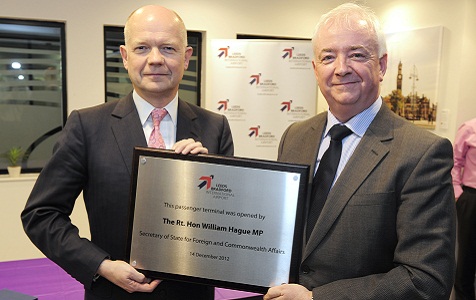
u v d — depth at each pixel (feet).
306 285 4.00
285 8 14.37
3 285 6.63
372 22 3.98
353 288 3.58
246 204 4.01
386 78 14.01
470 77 11.66
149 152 4.08
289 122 13.14
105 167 4.38
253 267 4.02
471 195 10.12
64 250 4.14
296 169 3.93
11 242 12.09
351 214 3.78
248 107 12.96
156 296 4.44
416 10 12.89
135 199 4.11
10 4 11.59
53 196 4.33
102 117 4.59
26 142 12.82
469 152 10.14
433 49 12.20
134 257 4.15
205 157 4.04
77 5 12.17
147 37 4.32
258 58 12.79
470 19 11.37
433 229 3.49
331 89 4.04
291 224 3.95
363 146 3.97
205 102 14.08
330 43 3.94
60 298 6.19
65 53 12.61
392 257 3.80
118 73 13.41
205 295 4.71
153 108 4.64
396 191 3.68
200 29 13.51
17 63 12.40
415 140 3.75
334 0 14.83
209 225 4.06
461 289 10.34
